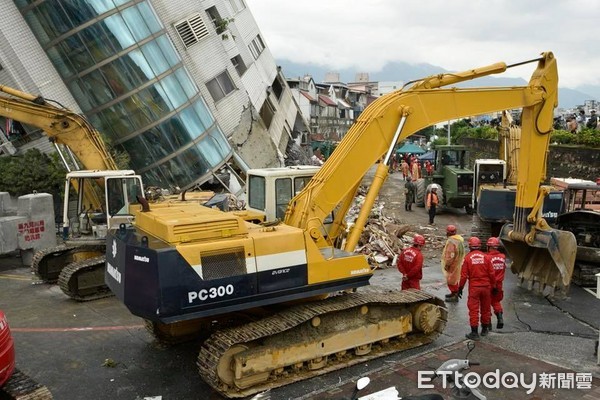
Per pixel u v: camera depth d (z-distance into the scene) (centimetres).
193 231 657
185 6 2342
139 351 827
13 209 1452
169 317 627
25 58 1938
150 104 2030
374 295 818
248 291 680
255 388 686
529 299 1068
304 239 730
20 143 1952
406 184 2383
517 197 1067
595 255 1142
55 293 1152
